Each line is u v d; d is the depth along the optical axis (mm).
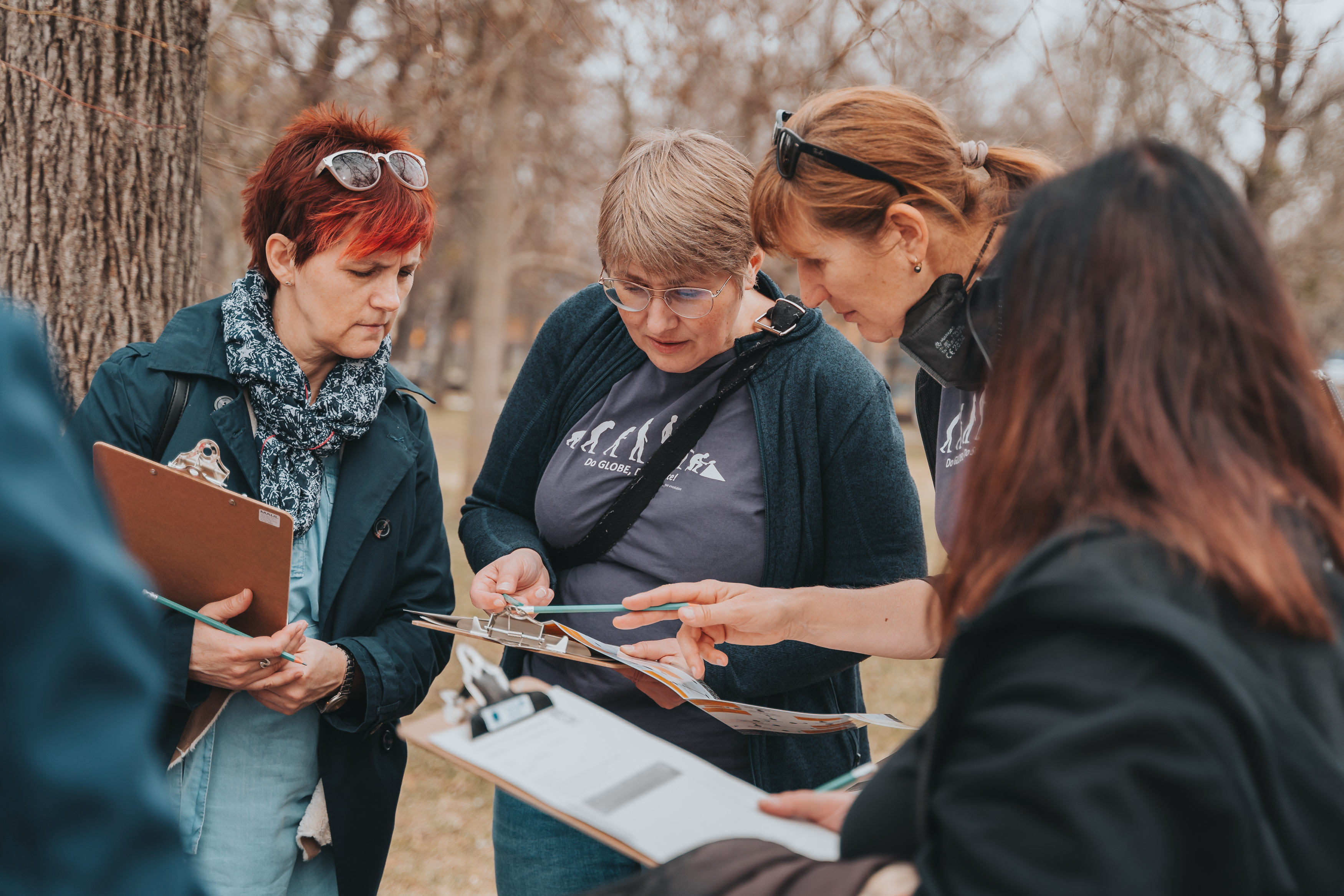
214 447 1639
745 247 1770
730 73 7473
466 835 3625
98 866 539
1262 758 746
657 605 1593
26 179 2584
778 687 1819
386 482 1882
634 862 1891
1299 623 799
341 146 1782
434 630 1996
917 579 1816
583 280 12227
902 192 1477
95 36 2576
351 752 1856
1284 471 864
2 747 531
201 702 1694
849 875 875
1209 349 846
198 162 2861
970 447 1645
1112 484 838
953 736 856
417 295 23953
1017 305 927
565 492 1943
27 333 617
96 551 571
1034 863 730
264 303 1848
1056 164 1540
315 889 1946
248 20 4461
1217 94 3273
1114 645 771
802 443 1838
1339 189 11883
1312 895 774
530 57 8055
